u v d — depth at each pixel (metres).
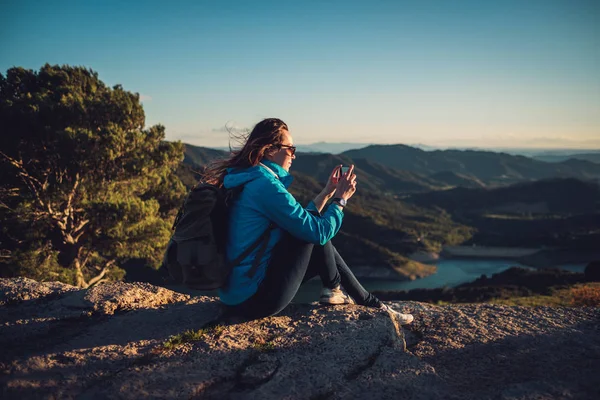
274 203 2.13
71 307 2.97
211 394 1.92
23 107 15.84
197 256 2.08
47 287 3.39
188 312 2.87
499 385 2.12
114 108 16.80
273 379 1.98
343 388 1.94
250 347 2.29
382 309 2.82
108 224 16.30
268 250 2.26
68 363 2.16
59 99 17.14
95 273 19.61
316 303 2.86
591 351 2.46
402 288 125.69
